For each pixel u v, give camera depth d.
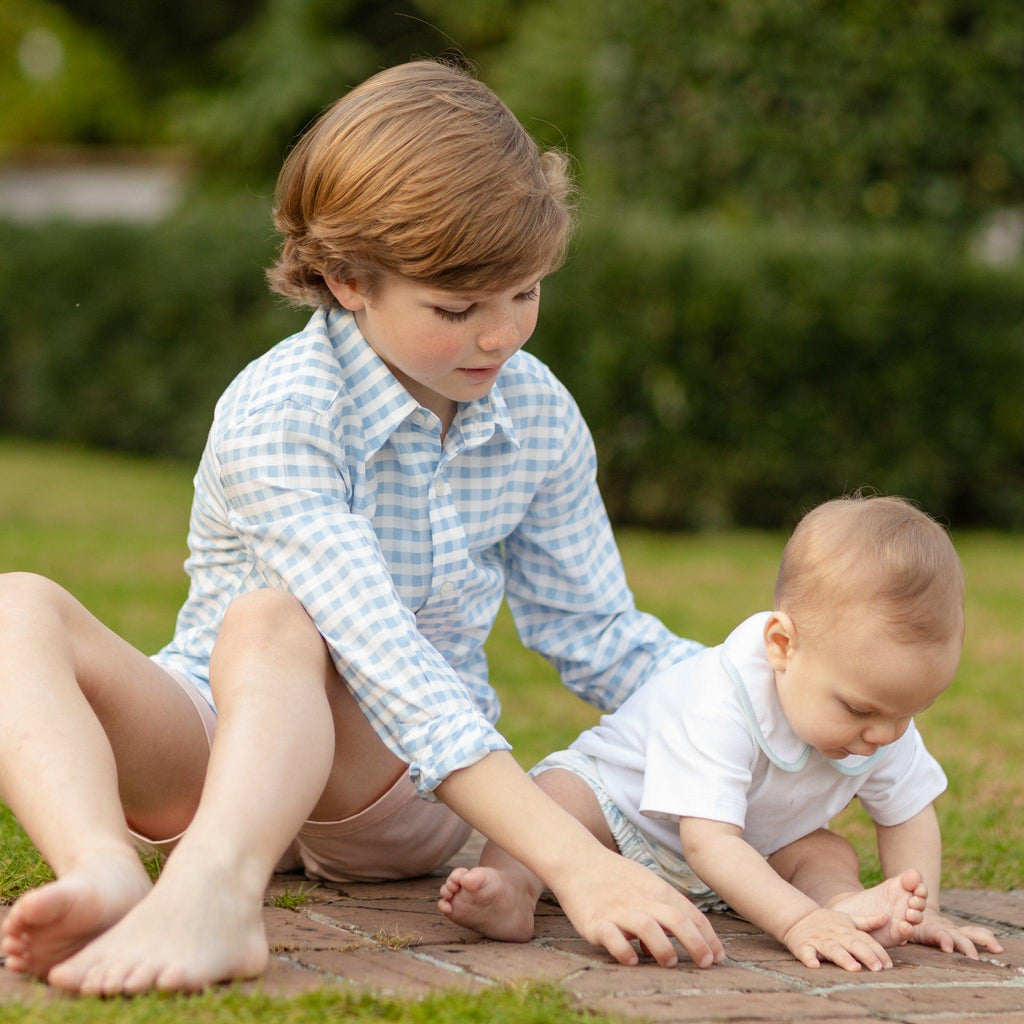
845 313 17.56
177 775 4.42
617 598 5.39
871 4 18.11
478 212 4.21
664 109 19.05
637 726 4.80
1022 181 18.97
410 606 4.84
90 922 3.22
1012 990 3.84
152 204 39.25
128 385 25.28
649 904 3.88
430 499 4.78
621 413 17.64
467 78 4.61
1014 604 13.53
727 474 17.81
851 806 7.06
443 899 4.03
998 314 18.23
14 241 26.89
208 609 4.84
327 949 3.88
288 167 4.68
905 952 4.33
